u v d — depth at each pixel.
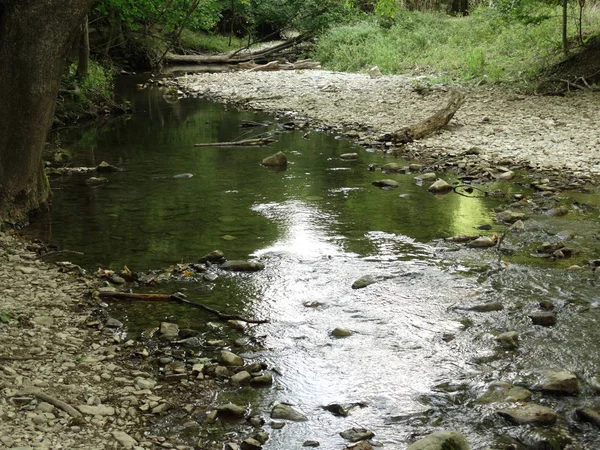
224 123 16.58
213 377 4.94
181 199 9.70
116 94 22.20
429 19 30.92
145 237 8.04
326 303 6.22
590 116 15.16
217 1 36.91
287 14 36.16
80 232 8.18
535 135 13.59
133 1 23.09
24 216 8.50
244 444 4.09
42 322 5.62
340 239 7.97
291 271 6.99
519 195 9.56
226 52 35.59
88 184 10.54
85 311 5.97
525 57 22.28
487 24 27.36
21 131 8.03
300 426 4.35
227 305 6.18
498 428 4.32
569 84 18.67
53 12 7.55
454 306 6.12
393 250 7.60
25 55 7.63
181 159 12.48
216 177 11.04
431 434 3.91
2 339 5.23
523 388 4.71
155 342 5.46
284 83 23.44
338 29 31.94
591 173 10.77
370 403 4.62
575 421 4.38
